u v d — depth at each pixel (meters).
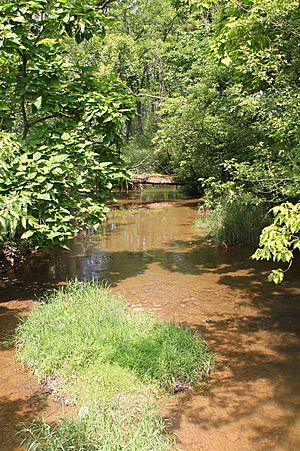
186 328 4.77
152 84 27.45
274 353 4.47
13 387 3.90
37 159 5.48
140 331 4.58
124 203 17.22
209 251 8.98
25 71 6.13
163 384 3.78
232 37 4.70
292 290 6.45
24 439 3.16
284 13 4.45
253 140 8.99
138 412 3.40
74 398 3.62
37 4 5.46
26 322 4.88
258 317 5.43
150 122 27.19
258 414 3.44
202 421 3.36
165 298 6.13
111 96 6.48
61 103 6.16
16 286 6.82
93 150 6.68
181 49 14.85
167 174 21.31
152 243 9.93
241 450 3.04
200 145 11.82
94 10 6.05
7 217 2.58
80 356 4.05
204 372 4.07
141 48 24.72
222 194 10.91
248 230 9.25
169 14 24.17
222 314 5.54
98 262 8.27
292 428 3.27
